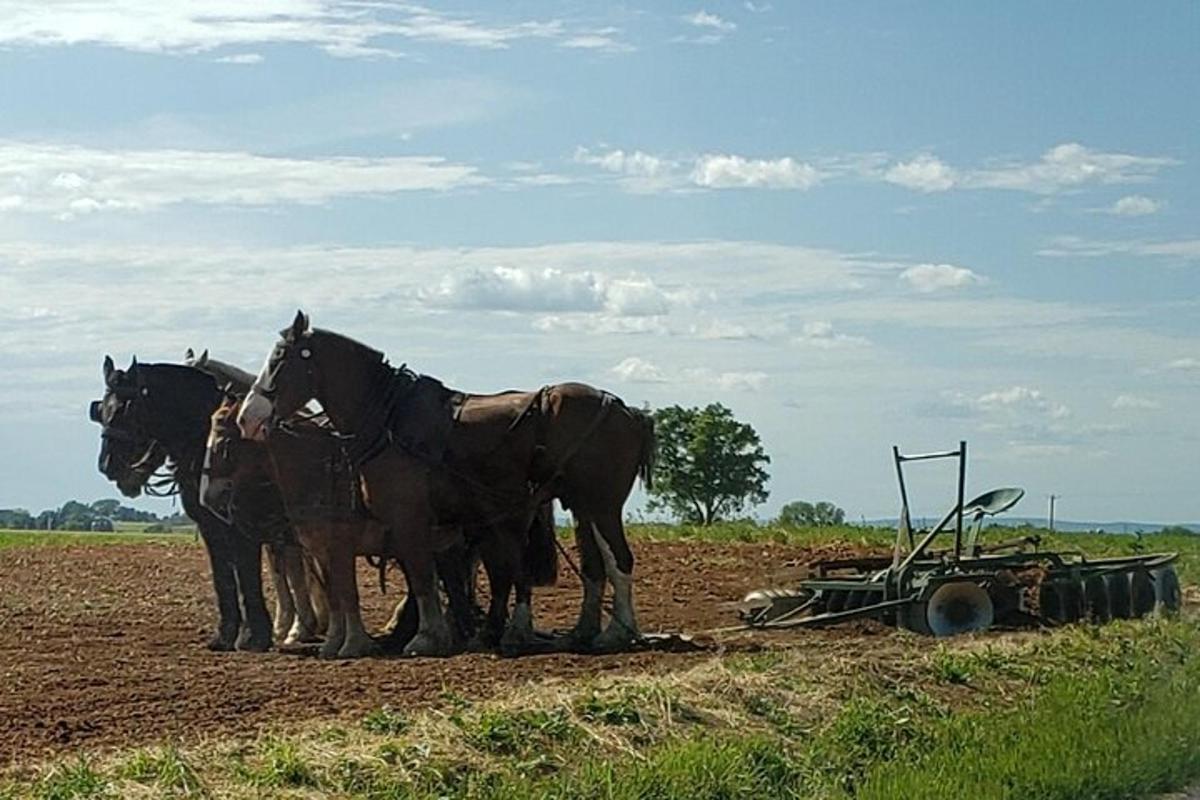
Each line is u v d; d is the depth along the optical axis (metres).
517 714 11.46
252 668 15.31
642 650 16.52
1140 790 10.55
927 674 14.57
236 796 9.42
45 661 16.09
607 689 12.57
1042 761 10.83
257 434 16.27
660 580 25.64
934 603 17.88
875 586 18.17
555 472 16.80
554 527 17.61
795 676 13.66
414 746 10.52
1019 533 31.69
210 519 17.91
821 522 40.12
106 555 31.73
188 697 13.34
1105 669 15.02
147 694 13.53
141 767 9.96
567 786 9.95
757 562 28.64
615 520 16.95
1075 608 18.66
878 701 13.10
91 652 16.97
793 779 10.77
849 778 10.83
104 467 18.20
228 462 17.28
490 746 10.88
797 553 30.02
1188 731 11.73
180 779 9.67
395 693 13.32
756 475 66.56
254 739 11.04
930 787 10.10
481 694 13.01
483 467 16.66
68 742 11.41
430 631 16.72
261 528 17.33
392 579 25.38
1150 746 11.24
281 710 12.55
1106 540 31.00
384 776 10.01
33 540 42.00
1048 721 12.29
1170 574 19.62
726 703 12.55
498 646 17.20
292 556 18.27
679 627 19.22
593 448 16.78
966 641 16.50
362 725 11.25
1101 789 10.44
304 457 16.61
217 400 18.36
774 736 11.84
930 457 18.61
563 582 24.98
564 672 14.53
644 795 9.98
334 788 9.78
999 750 11.23
